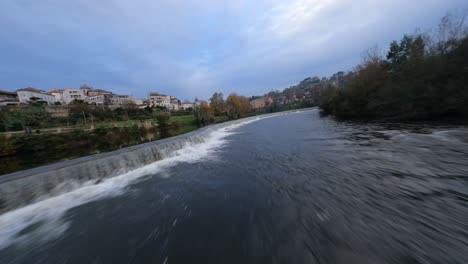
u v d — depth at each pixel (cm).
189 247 359
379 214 395
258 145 1368
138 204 580
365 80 2320
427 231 330
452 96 1301
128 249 371
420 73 1533
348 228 360
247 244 350
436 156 724
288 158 927
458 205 402
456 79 1321
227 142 1647
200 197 591
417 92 1513
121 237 414
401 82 1703
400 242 310
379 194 482
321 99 4438
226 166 909
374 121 1950
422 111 1491
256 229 394
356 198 475
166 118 4044
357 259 284
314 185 583
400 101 1670
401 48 2244
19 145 2106
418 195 459
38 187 641
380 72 2219
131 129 3359
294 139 1448
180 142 1364
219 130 2689
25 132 2675
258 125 3130
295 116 4556
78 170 752
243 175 755
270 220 421
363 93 2300
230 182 695
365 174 623
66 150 2116
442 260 268
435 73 1415
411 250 291
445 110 1358
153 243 382
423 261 269
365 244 313
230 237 378
